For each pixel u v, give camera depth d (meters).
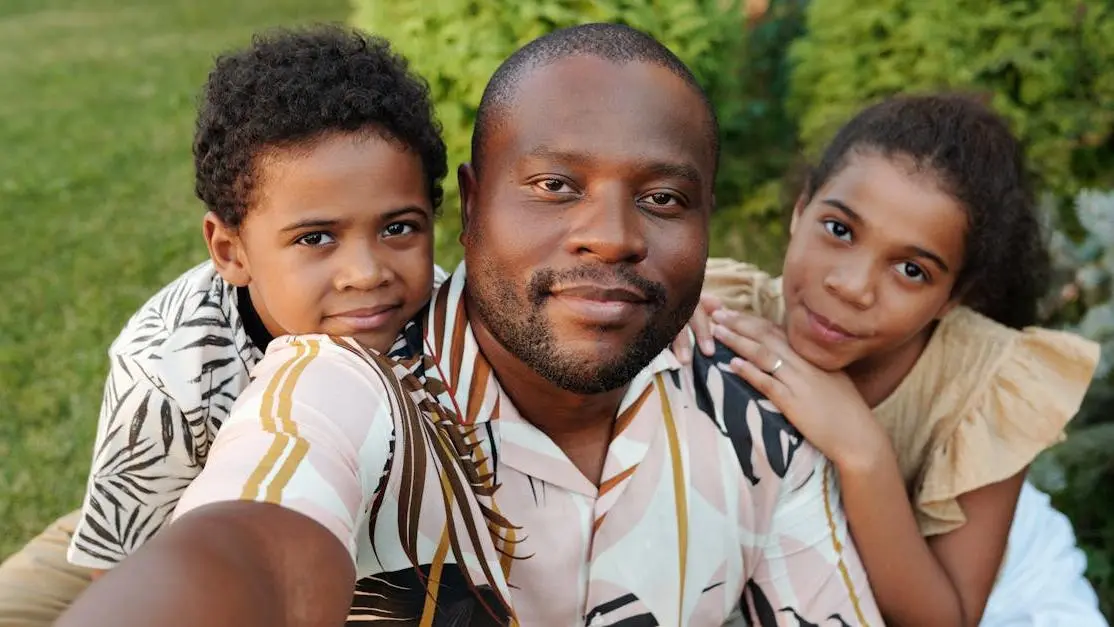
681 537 1.54
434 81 4.13
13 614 2.05
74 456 3.58
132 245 5.21
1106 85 4.42
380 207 1.54
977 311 2.25
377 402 1.24
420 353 1.50
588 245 1.30
